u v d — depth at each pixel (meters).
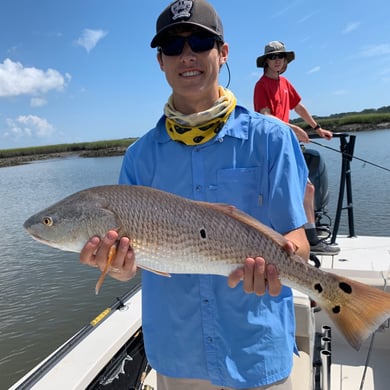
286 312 2.16
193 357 2.12
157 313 2.20
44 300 9.48
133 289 4.15
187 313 2.12
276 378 2.07
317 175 5.34
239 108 2.19
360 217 10.21
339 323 1.89
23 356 7.54
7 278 11.01
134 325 3.40
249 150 2.08
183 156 2.15
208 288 2.07
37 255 13.15
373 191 12.69
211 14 2.06
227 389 2.14
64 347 3.06
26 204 22.30
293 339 2.22
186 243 1.95
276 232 1.89
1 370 7.21
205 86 2.07
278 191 2.01
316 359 3.35
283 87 6.09
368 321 1.81
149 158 2.28
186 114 2.19
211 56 2.06
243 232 1.92
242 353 2.04
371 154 16.45
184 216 1.96
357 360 3.90
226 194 2.08
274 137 2.06
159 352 2.20
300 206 2.04
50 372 2.77
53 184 29.97
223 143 2.10
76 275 11.15
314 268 1.92
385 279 3.95
